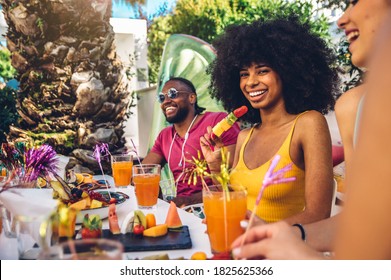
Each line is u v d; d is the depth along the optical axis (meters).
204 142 2.17
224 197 1.12
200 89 4.59
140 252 1.21
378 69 0.50
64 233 1.24
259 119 2.49
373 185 0.49
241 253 0.86
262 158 1.95
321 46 2.18
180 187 2.87
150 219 1.37
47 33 4.40
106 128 4.64
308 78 2.00
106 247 0.80
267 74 2.00
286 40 1.97
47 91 4.47
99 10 4.45
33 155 1.71
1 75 6.54
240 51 2.06
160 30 7.29
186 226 1.43
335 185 1.96
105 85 4.62
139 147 6.28
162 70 5.18
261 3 4.83
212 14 5.86
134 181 1.81
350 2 1.29
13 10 4.34
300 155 1.87
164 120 4.92
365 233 0.51
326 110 2.27
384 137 0.49
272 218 1.83
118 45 6.59
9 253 1.17
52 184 1.60
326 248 1.26
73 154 4.28
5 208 1.27
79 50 4.45
